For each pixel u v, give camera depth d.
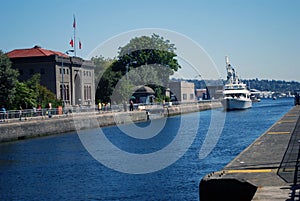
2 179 31.14
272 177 19.41
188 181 28.36
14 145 51.94
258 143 30.88
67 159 39.91
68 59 106.25
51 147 49.59
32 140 57.69
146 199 24.16
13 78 77.12
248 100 142.50
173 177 29.88
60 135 64.94
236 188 18.70
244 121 86.25
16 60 105.00
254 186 18.06
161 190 26.08
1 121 59.88
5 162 38.69
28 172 33.56
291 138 32.84
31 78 94.19
